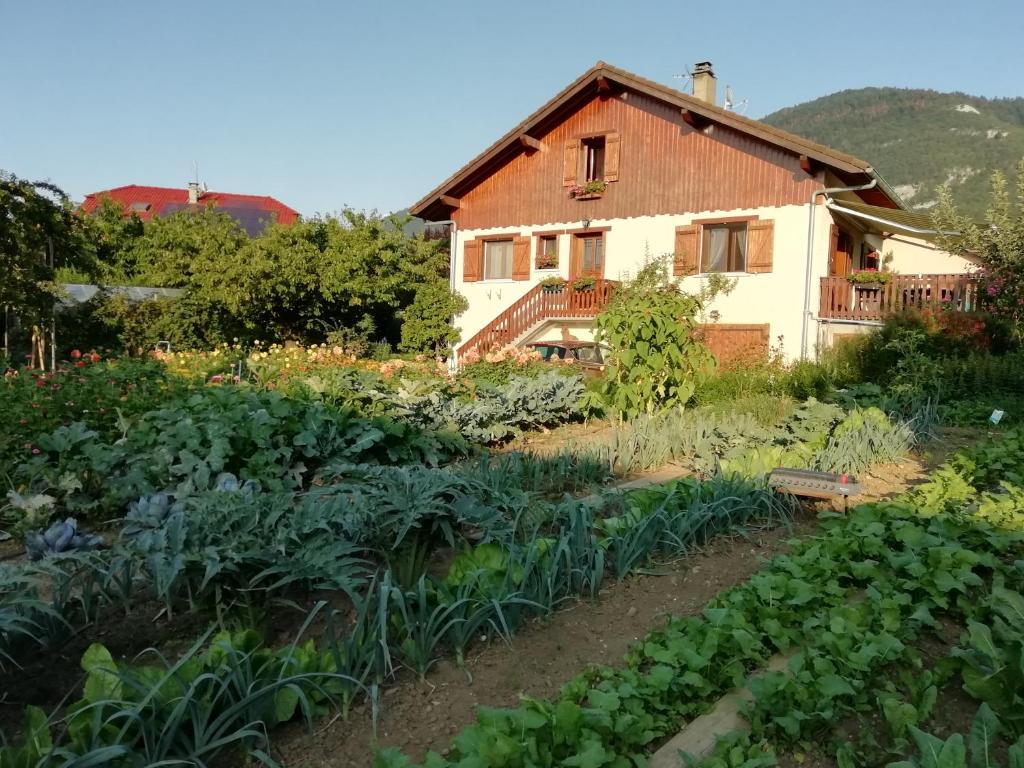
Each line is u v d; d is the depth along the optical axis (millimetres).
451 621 3318
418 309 24078
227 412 6305
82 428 6164
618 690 2953
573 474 6961
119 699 2521
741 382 14609
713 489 5371
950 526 4609
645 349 9297
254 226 50219
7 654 3117
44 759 2250
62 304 20828
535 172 22422
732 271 19484
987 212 17156
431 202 23625
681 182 19938
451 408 8797
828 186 18453
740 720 2941
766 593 3775
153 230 35344
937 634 3555
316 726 2912
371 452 7402
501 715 2566
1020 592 3949
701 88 22891
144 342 22641
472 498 4312
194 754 2484
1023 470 6402
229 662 2754
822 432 8078
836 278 17953
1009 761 2393
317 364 13766
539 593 3826
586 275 21484
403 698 3102
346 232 25016
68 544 4020
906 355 13430
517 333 21828
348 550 3559
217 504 3572
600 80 20625
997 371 12070
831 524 5043
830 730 2842
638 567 4492
